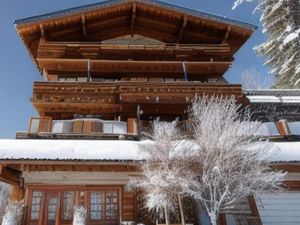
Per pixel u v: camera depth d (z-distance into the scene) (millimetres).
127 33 18734
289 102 16078
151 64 17109
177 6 17719
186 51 17484
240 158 9500
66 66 16797
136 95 14719
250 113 15070
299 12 21969
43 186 12133
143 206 11930
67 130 13906
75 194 12117
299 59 21484
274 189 10734
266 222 11586
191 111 14648
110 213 11945
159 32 18812
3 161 10695
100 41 18281
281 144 12164
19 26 16156
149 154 10109
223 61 17453
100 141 12078
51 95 14742
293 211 11828
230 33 17719
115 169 11711
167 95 14852
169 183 9312
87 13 17172
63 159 10922
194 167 9523
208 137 9805
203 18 17625
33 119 13781
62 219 11680
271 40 23328
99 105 15000
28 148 11102
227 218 11703
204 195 9570
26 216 11602
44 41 16906
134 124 14164
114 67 17141
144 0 17609
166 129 10688
